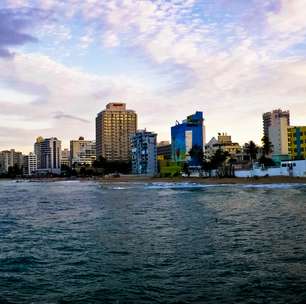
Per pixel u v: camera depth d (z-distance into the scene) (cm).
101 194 12019
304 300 2055
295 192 10506
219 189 13088
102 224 5125
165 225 4875
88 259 3084
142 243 3691
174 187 15512
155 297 2166
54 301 2155
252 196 9431
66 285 2430
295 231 4162
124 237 4050
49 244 3769
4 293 2300
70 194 12625
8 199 10894
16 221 5716
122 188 15638
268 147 19100
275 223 4806
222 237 3900
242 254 3114
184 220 5312
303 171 15688
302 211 6047
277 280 2397
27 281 2534
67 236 4219
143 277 2542
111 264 2906
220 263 2844
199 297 2145
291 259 2906
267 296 2128
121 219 5603
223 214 5903
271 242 3581
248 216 5584
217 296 2152
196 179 19375
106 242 3784
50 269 2819
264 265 2750
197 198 9300
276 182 15075
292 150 17862
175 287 2323
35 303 2130
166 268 2748
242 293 2186
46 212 7000
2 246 3712
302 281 2364
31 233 4503
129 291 2275
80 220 5628
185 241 3738
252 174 17625
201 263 2856
